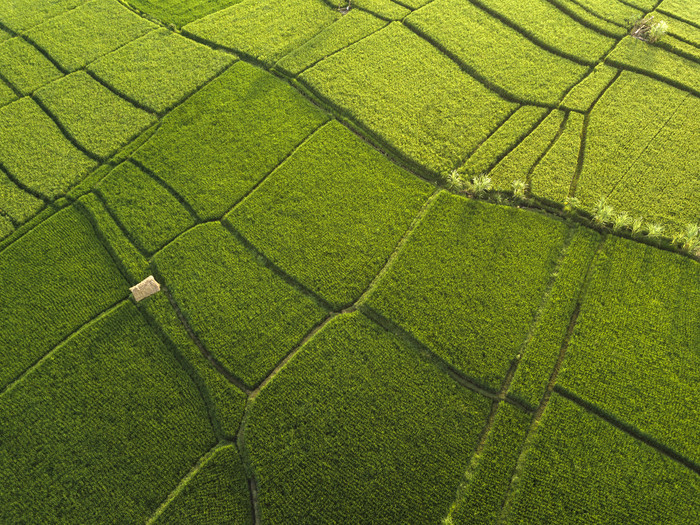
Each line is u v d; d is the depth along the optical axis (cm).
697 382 2028
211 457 1964
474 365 2106
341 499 1850
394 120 2964
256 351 2200
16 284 2408
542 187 2630
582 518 1773
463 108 3012
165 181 2748
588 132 2853
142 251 2528
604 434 1936
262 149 2875
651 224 2452
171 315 2300
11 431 2028
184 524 1844
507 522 1784
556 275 2341
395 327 2242
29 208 2664
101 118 3038
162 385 2134
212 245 2512
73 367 2172
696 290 2258
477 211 2578
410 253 2438
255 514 1875
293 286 2384
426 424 1989
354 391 2069
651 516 1769
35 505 1891
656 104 2984
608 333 2156
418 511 1825
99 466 1962
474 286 2320
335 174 2753
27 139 2948
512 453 1920
